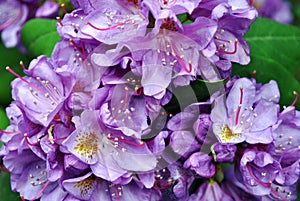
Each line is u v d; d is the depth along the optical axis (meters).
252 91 0.68
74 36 0.67
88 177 0.66
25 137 0.65
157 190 0.67
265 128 0.68
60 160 0.65
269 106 0.68
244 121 0.68
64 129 0.66
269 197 0.70
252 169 0.68
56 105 0.67
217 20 0.65
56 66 0.68
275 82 0.70
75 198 0.66
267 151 0.68
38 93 0.68
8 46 0.85
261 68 0.74
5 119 0.77
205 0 0.66
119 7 0.67
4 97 0.84
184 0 0.65
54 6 0.81
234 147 0.66
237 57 0.67
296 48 0.80
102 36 0.66
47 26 0.80
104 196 0.67
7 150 0.69
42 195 0.68
